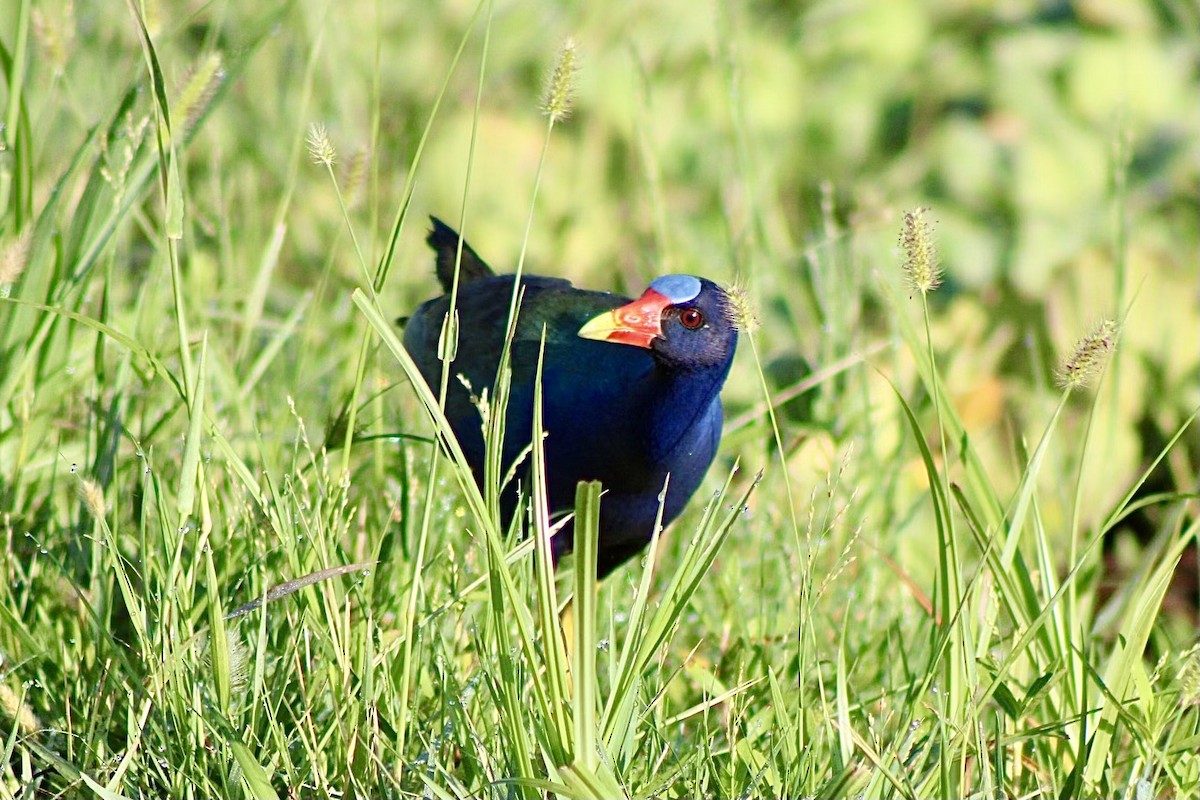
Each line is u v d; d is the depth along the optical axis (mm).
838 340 9383
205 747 5137
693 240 11516
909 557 8633
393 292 10000
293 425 7898
